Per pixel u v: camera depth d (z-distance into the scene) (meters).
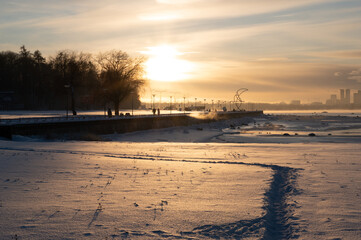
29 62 158.50
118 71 98.44
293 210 11.45
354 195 13.50
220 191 14.30
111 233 9.23
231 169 20.56
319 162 24.17
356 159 25.81
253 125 155.25
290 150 34.59
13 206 11.81
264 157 27.81
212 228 9.70
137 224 10.00
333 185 15.51
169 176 17.94
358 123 163.75
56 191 14.20
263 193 13.87
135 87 99.88
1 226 9.73
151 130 87.81
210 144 44.12
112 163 22.92
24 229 9.48
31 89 154.25
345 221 10.20
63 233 9.19
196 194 13.76
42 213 10.99
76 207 11.73
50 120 61.38
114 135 70.75
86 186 15.23
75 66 117.94
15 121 54.88
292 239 8.89
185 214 10.98
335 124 154.62
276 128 124.69
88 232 9.29
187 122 115.44
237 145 42.06
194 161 24.70
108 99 100.12
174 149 35.69
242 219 10.46
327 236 9.01
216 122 141.75
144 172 19.16
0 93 141.38
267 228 9.71
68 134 58.94
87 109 154.00
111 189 14.65
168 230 9.52
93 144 40.22
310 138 68.00
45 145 36.94
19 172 18.80
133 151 32.47
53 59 124.19
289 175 18.59
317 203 12.30
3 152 28.53
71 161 23.55
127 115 93.44
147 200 12.75
